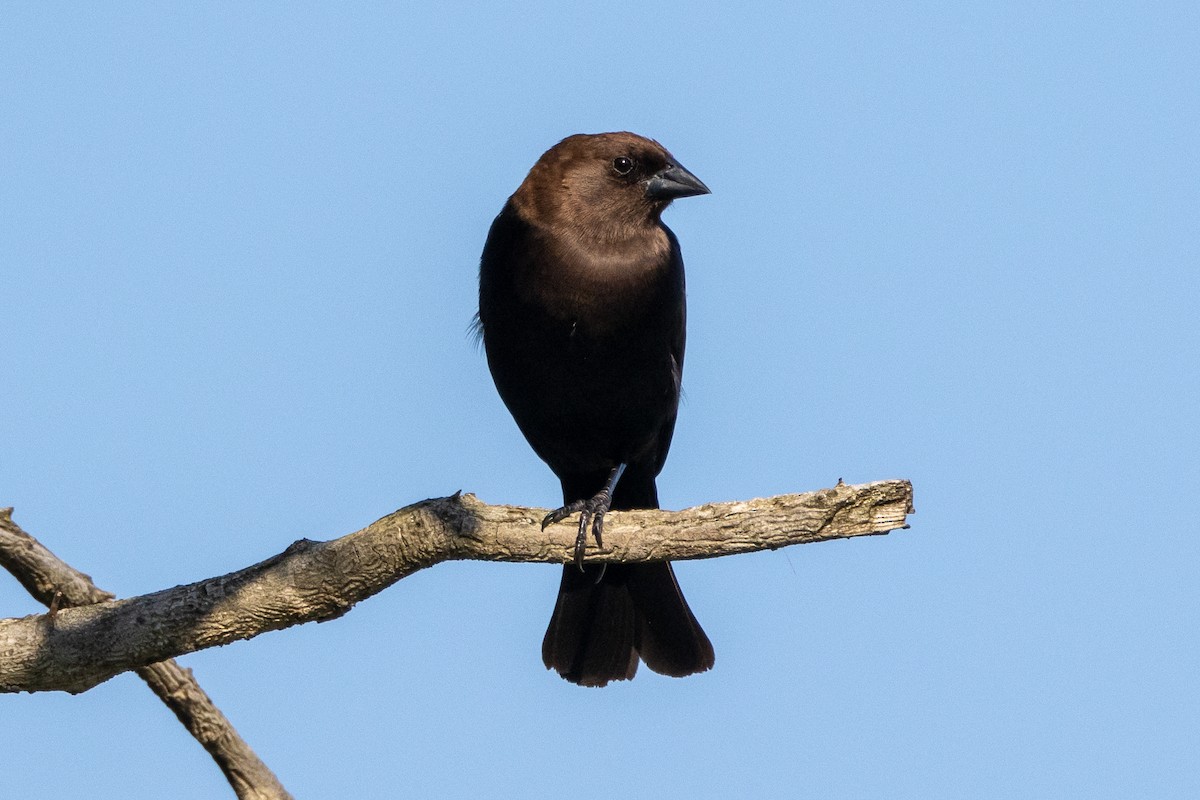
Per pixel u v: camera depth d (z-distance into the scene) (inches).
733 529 327.0
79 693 338.3
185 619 329.1
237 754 356.5
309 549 335.3
